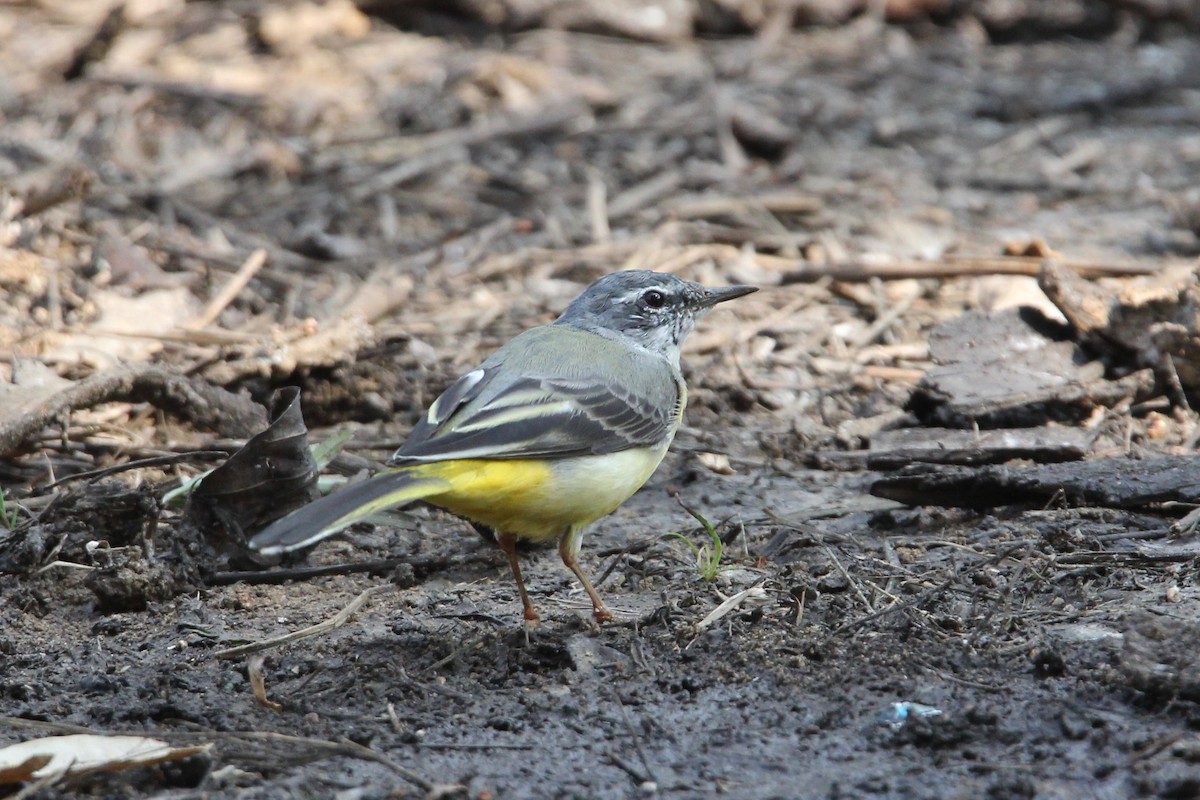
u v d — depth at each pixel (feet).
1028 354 44.16
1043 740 24.38
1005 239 59.82
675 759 24.34
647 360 33.65
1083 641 28.17
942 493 36.37
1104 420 41.68
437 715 26.35
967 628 28.96
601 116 74.02
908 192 65.92
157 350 46.93
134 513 35.32
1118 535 33.60
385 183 65.00
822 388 47.06
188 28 81.30
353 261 57.88
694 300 36.14
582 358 31.58
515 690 27.37
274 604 32.68
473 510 29.32
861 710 25.73
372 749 24.89
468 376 30.53
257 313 51.96
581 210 63.10
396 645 29.84
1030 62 85.92
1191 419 42.39
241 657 29.32
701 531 36.50
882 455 39.55
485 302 54.29
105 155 65.51
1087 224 61.98
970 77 82.94
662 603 31.48
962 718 24.84
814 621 29.71
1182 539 33.32
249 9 83.76
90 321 49.49
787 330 51.37
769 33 87.51
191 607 32.19
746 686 26.91
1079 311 44.21
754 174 67.46
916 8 91.40
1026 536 33.99
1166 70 84.23
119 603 31.94
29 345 46.44
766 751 24.53
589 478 30.07
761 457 42.32
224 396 41.88
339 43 81.30
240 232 59.57
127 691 27.63
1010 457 39.14
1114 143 73.31
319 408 44.37
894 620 29.32
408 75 77.15
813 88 79.20
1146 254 57.82
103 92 72.33
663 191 65.00
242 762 24.13
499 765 24.27
